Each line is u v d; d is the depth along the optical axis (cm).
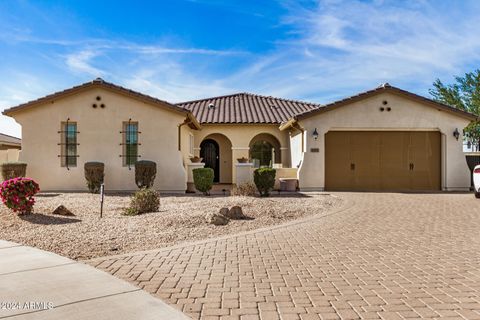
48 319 421
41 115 1767
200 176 1670
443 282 551
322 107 1895
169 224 939
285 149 2394
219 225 971
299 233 900
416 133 1972
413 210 1262
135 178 1702
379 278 571
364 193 1789
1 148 2920
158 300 479
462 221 1060
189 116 1816
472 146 3597
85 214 1084
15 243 760
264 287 533
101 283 534
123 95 1773
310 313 444
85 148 1773
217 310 453
